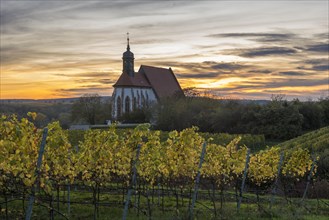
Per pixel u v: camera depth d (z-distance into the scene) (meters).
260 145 51.28
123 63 102.12
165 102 74.12
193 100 71.62
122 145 11.40
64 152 9.91
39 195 11.85
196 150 13.16
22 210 12.16
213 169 13.17
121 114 94.44
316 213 13.25
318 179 18.25
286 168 15.45
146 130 11.15
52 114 102.25
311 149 26.84
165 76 109.62
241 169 13.68
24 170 8.63
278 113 57.06
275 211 12.77
